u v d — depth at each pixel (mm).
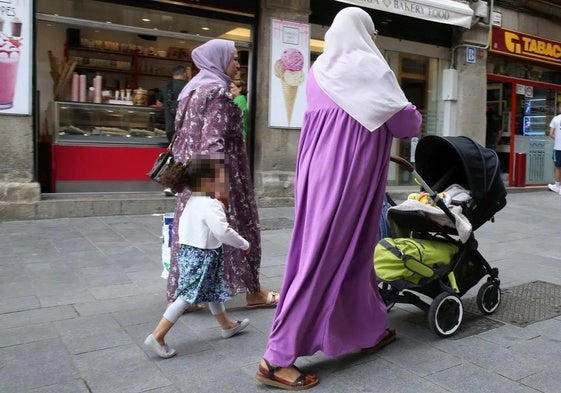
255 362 3316
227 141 4090
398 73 10945
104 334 3684
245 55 8977
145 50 8531
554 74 13656
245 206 4211
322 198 3029
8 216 7086
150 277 4984
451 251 3900
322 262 3004
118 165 8195
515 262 5945
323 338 3080
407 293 3922
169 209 8070
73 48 7996
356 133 3027
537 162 13156
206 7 8414
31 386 2949
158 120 8516
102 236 6465
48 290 4559
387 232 4133
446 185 4246
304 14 9047
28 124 7094
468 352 3484
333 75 3070
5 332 3682
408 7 9203
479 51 11625
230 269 4113
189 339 3656
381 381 3074
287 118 9039
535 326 3973
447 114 11594
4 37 6832
